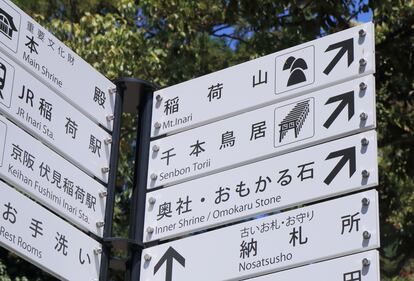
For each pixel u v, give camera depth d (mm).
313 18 13312
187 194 6582
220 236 6324
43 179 6121
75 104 6578
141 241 6547
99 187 6547
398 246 15492
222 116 6742
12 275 13023
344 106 6273
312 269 5918
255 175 6398
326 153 6211
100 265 6312
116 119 6867
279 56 6715
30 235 5879
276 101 6578
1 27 6172
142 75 13305
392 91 14445
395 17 13781
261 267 6086
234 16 13656
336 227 5945
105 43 12852
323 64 6488
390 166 14773
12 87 6117
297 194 6188
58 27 13211
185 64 13914
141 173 6781
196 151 6707
